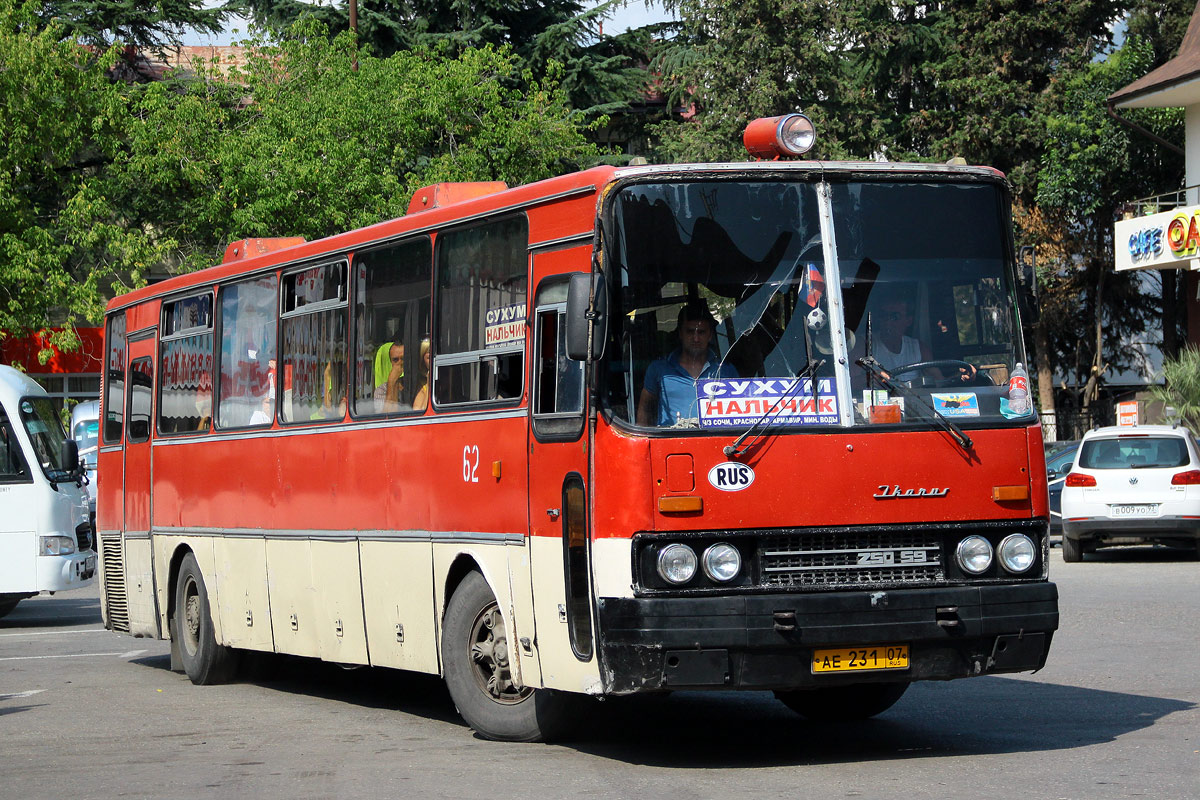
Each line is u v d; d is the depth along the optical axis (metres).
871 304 8.66
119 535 16.23
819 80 46.38
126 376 16.23
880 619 8.22
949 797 7.50
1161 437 23.98
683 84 47.25
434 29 47.03
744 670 8.09
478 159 36.75
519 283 9.43
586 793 7.91
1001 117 48.59
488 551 9.63
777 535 8.24
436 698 12.73
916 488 8.47
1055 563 24.47
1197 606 16.92
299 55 36.31
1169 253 35.56
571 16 48.00
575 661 8.67
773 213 8.63
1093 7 49.53
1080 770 8.16
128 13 43.41
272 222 34.22
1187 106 39.62
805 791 7.77
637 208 8.47
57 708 12.35
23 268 34.84
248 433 13.22
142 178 36.88
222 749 10.01
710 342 8.41
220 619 13.73
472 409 9.85
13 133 34.81
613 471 8.24
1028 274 9.00
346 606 11.57
